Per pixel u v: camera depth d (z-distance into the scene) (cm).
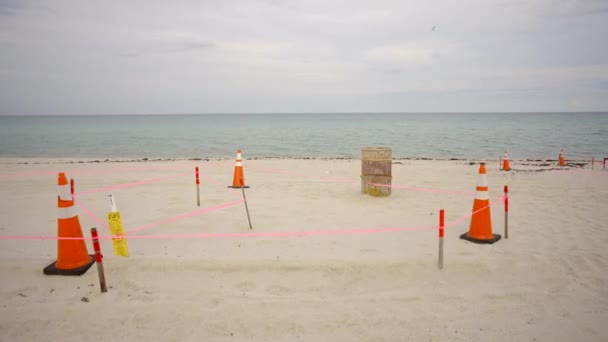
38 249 562
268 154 2725
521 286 456
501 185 1135
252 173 1440
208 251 548
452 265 495
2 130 6038
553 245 580
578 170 1536
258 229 659
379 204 859
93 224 708
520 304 418
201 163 1881
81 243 489
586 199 921
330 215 757
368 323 380
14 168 1664
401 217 746
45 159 2286
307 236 620
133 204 863
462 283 462
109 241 604
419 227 677
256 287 449
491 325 379
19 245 581
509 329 372
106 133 5184
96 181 1223
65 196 475
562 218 741
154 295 430
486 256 525
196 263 491
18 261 497
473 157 2397
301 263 493
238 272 478
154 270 480
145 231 648
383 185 932
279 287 449
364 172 949
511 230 660
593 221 718
